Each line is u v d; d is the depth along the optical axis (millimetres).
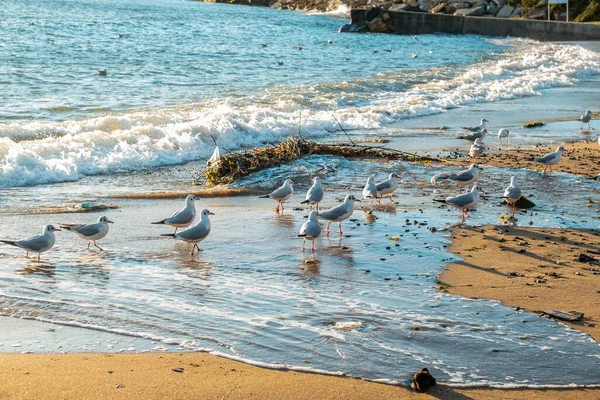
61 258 10719
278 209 13664
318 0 120062
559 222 12953
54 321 8344
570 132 23828
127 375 7016
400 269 10312
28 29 57125
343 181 16031
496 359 7516
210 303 8945
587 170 17469
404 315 8609
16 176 16219
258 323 8336
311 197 13508
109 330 8117
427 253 11047
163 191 15477
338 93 31078
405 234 12094
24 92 28016
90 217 13055
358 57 49594
